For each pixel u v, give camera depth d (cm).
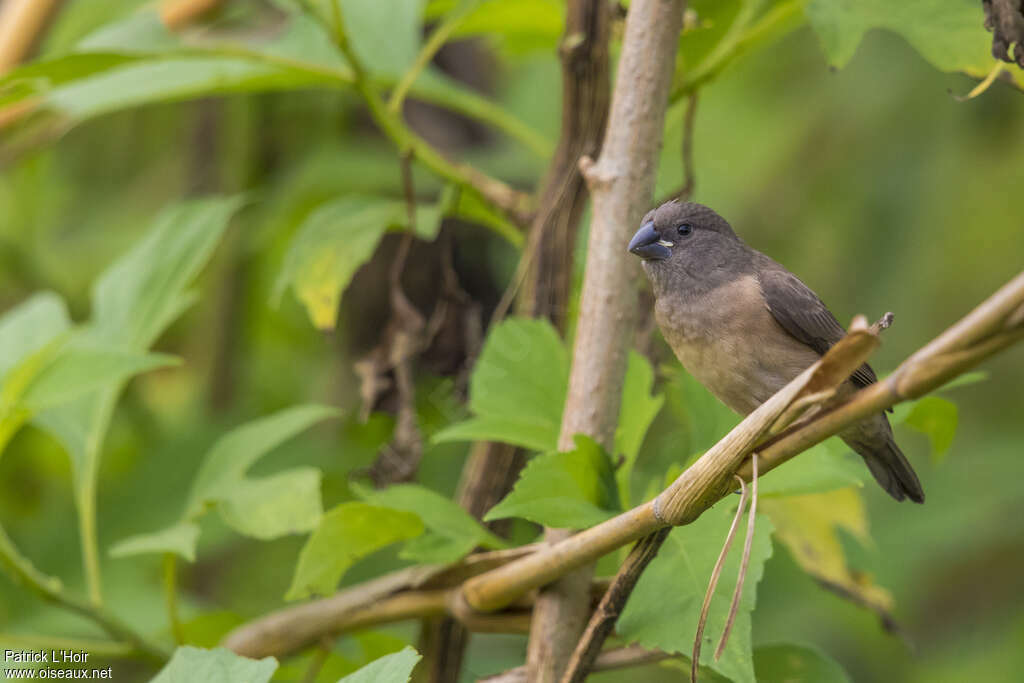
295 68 708
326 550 550
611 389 532
